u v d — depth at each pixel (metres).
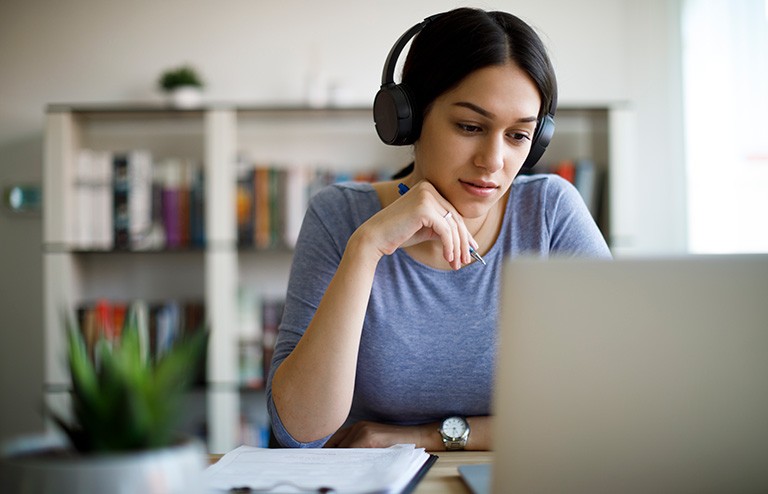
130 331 0.75
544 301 0.82
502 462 0.84
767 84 2.75
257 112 3.49
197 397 3.46
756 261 0.81
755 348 0.81
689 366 0.81
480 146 1.30
